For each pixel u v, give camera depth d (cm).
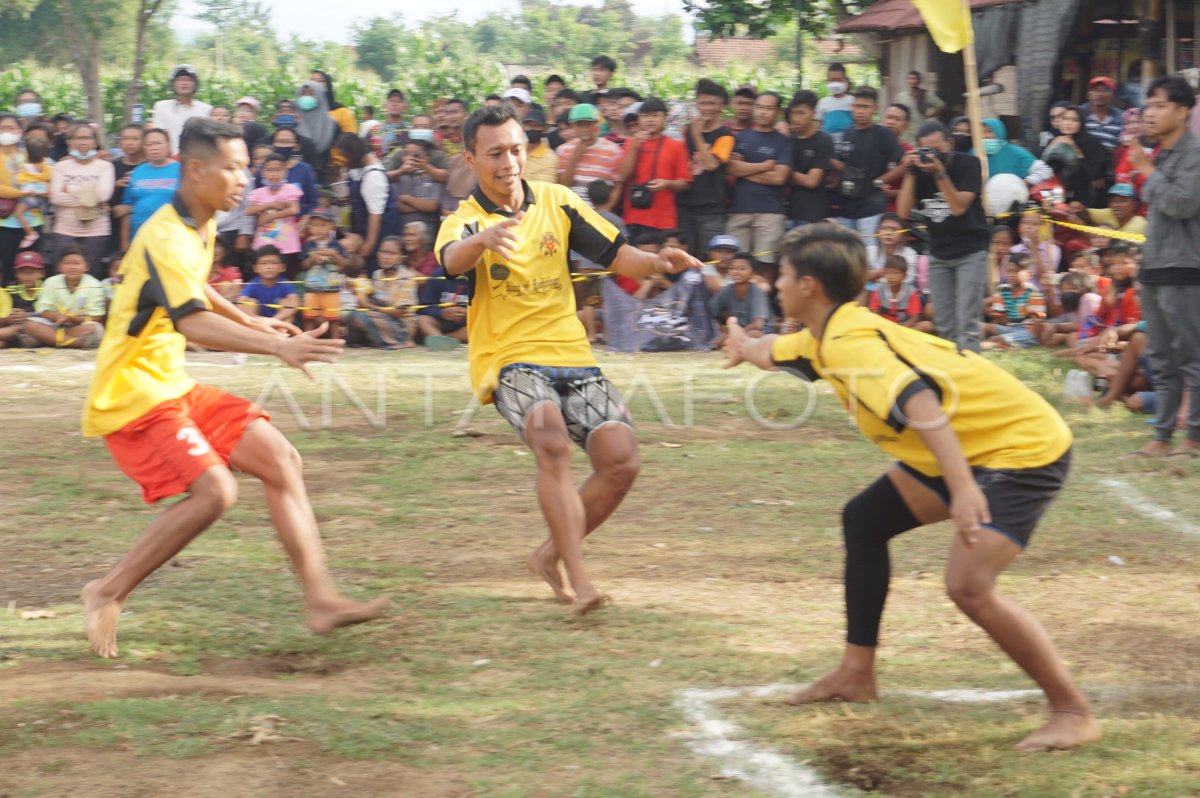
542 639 628
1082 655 606
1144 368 1215
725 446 1085
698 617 663
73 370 1466
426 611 671
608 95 1723
